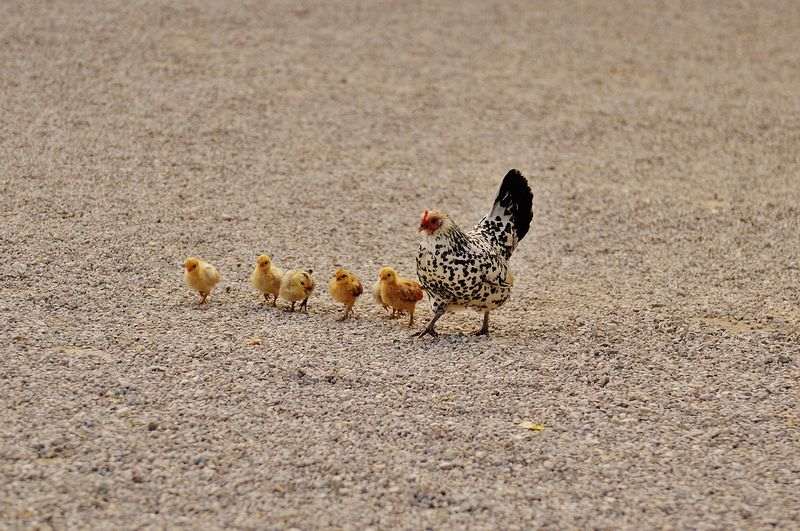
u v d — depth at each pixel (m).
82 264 12.81
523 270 14.05
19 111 19.70
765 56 27.23
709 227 16.14
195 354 10.23
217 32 26.56
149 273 12.77
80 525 7.19
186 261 12.04
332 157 18.80
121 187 16.23
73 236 13.86
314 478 7.98
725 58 26.95
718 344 11.16
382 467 8.20
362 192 17.08
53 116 19.59
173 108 20.70
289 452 8.36
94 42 24.67
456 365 10.34
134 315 11.30
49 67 22.55
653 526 7.52
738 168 19.33
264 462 8.18
